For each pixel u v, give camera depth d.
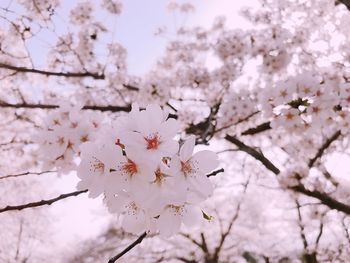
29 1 5.23
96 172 1.44
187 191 1.44
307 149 6.15
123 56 6.46
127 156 1.39
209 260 12.05
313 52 6.11
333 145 6.32
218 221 12.27
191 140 1.46
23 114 6.04
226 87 6.45
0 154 6.43
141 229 1.48
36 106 5.11
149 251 12.46
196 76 6.62
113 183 1.39
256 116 6.06
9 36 5.43
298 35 6.11
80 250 13.19
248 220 12.25
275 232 12.10
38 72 5.34
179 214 1.48
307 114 4.45
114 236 13.27
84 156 1.47
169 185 1.39
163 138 1.43
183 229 12.05
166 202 1.37
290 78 4.41
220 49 6.49
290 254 11.07
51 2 5.26
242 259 12.32
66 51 6.12
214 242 12.23
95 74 6.09
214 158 1.48
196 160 1.47
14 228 12.15
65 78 6.29
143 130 1.45
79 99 6.40
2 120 6.05
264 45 6.25
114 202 1.45
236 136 6.37
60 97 6.42
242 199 12.05
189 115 5.97
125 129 1.48
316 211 7.81
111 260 1.44
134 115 1.49
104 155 1.40
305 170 5.29
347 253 8.46
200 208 1.50
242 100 5.98
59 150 2.91
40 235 12.80
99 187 1.43
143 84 6.10
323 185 5.76
